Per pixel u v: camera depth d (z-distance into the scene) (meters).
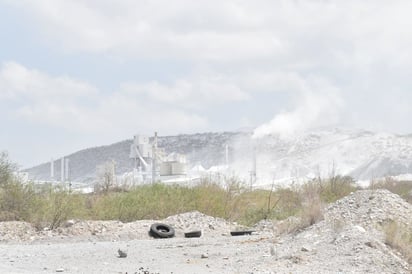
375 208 28.22
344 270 19.20
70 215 36.44
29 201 36.25
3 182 37.09
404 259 21.17
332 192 45.19
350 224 24.70
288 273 18.77
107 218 39.59
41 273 19.56
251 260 21.53
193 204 42.22
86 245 28.73
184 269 20.33
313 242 23.19
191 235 33.19
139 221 37.19
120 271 20.11
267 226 34.56
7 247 27.98
